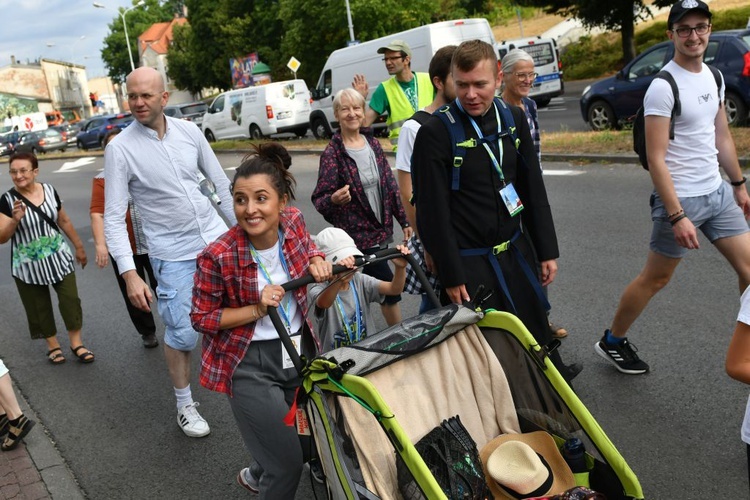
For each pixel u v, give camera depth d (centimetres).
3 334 762
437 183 353
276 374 325
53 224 638
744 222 446
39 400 579
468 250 362
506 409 306
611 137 1298
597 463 281
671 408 441
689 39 416
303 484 409
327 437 282
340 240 388
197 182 468
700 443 402
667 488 368
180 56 6869
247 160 310
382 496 265
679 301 595
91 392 584
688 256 693
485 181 357
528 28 5091
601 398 464
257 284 312
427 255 382
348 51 2181
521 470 275
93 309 816
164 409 538
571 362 518
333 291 370
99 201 599
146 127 455
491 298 363
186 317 468
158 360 638
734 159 456
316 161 1764
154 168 454
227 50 5419
